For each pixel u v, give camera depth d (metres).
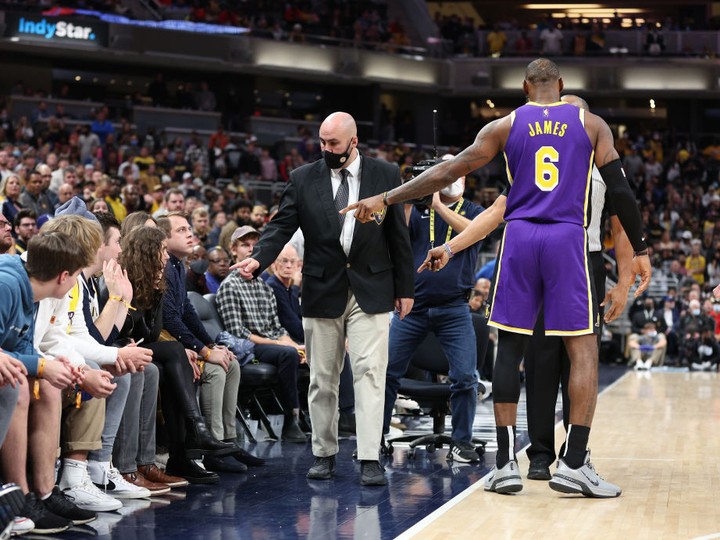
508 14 29.73
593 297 4.18
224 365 5.35
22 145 14.88
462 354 5.44
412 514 3.92
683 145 24.64
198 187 14.91
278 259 6.74
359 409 4.68
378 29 24.05
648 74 24.50
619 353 15.89
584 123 4.21
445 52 24.73
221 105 22.59
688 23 26.84
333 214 4.75
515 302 4.21
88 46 19.72
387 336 4.76
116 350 4.13
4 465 3.53
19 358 3.52
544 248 4.15
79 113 19.31
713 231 20.92
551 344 4.75
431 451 5.77
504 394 4.29
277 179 19.30
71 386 3.68
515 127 4.23
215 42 21.23
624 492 4.32
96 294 4.61
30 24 19.11
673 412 7.84
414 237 5.57
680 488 4.41
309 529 3.64
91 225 3.76
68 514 3.71
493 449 5.95
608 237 18.97
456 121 25.56
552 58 24.70
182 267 5.38
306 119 23.70
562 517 3.77
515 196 4.25
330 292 4.74
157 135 19.41
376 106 23.73
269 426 6.30
